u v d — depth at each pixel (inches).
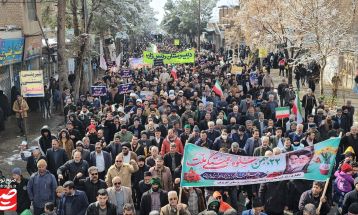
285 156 381.7
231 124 585.9
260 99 809.5
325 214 370.3
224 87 948.0
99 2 1241.4
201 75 1152.8
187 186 370.6
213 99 778.2
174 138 494.3
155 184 370.6
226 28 2193.7
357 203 315.0
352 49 1004.6
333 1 1018.7
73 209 365.1
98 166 453.7
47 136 509.4
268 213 397.1
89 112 665.6
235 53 2142.0
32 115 1018.1
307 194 368.2
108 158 458.0
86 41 1107.9
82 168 426.9
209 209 354.6
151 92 794.2
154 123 578.9
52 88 1079.0
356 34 1058.1
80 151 453.7
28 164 467.8
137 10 1533.0
